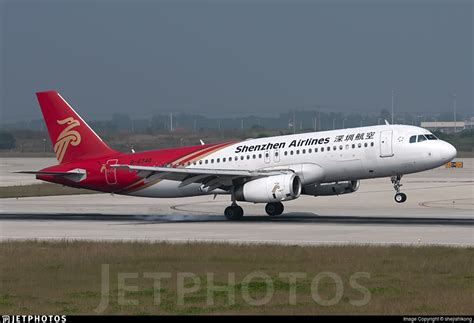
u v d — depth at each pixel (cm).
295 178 14575
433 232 12438
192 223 14425
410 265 8938
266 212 15738
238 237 12025
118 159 16075
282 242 11300
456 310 6712
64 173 16088
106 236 12406
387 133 14562
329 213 16338
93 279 8344
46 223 14650
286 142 15062
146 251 10175
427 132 14650
